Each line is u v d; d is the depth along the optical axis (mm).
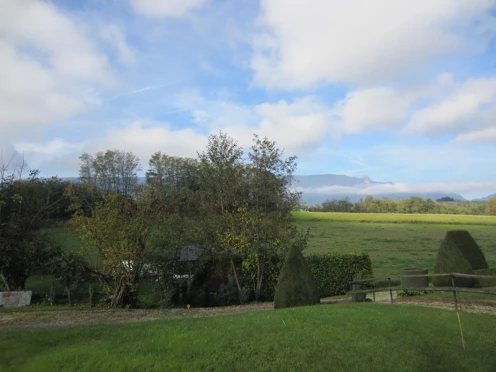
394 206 101188
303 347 7090
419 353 7102
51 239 18578
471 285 13914
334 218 68062
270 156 20641
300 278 12953
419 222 65812
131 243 16828
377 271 29391
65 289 17719
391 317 9000
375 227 59906
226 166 20812
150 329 8617
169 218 18719
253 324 8648
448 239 14688
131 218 17250
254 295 19531
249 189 20516
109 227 16094
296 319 8906
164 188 20359
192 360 6586
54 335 8180
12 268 17516
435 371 6656
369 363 6641
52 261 17375
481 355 7211
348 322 8539
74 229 17516
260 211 20234
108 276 17188
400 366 6621
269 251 19344
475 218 71000
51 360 6691
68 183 20953
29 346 7449
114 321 12594
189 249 19375
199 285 19422
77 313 13898
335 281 20422
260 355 6762
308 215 70562
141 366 6414
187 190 21250
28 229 18281
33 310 14266
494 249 42781
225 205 20797
